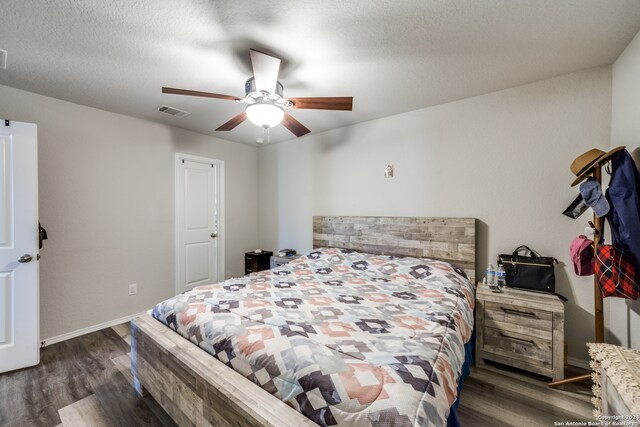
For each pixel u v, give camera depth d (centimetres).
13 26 157
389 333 136
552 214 228
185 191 365
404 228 296
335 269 280
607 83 206
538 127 232
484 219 257
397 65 203
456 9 147
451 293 202
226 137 398
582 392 184
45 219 251
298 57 192
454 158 272
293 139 407
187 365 136
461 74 218
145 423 158
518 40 174
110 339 262
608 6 144
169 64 200
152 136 327
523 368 200
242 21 155
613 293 165
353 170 346
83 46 178
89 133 278
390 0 140
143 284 321
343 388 98
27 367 212
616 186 163
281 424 98
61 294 260
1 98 228
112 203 295
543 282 215
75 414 165
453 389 113
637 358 122
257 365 122
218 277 409
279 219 432
